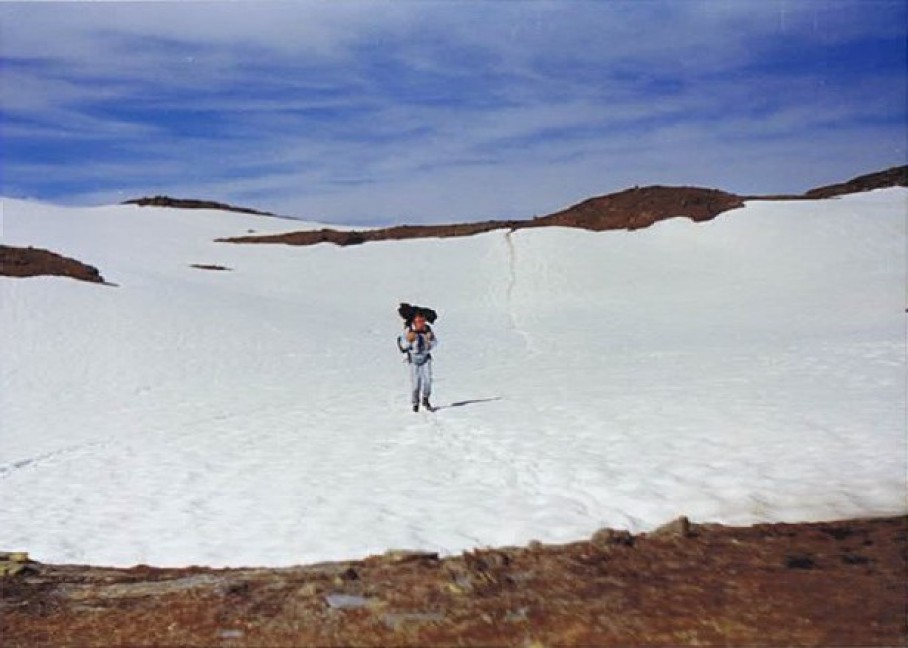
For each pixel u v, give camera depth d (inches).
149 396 792.9
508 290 1939.0
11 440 596.7
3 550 327.6
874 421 456.4
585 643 183.2
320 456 479.2
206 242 2677.2
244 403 733.3
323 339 1207.6
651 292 1823.3
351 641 193.9
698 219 2367.1
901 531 264.8
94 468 489.4
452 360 1023.6
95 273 1480.1
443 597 217.9
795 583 215.6
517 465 418.0
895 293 1491.1
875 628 181.2
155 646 203.2
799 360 768.3
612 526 306.7
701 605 202.2
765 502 318.7
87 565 302.8
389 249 2381.9
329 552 298.2
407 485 392.5
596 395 642.2
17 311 1109.1
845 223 2172.7
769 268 1926.7
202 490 414.9
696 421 494.6
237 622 213.2
